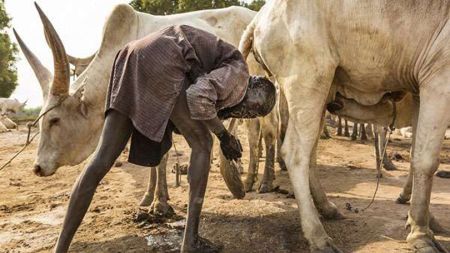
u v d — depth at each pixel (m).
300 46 4.55
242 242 4.66
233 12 7.09
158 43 3.70
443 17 4.29
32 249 4.76
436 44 4.30
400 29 4.41
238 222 5.11
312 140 4.60
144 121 3.64
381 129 8.70
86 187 3.69
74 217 3.69
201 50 3.92
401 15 4.39
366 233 4.86
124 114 3.73
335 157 10.69
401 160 10.33
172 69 3.66
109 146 3.76
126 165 9.88
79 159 5.90
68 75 5.49
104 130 3.79
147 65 3.65
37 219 5.93
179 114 3.76
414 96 5.04
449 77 4.25
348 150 11.90
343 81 4.95
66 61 5.34
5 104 24.52
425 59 4.37
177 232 5.04
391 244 4.49
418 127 4.39
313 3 4.57
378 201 6.29
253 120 7.32
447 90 4.26
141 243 4.75
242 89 3.95
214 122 3.69
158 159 4.03
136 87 3.66
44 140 5.71
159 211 5.61
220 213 5.45
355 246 4.52
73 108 5.71
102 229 5.24
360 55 4.60
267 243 4.63
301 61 4.57
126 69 3.71
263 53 4.84
